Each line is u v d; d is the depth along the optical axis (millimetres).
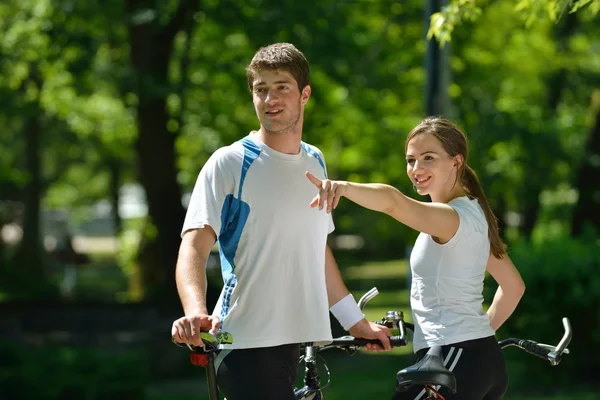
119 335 45312
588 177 44188
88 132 69875
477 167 51562
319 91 47812
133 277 59406
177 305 49531
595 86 61656
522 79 59188
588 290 32656
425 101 26766
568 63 60156
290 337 10594
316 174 10820
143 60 47500
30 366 31516
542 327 33219
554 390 32781
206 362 9812
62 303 52750
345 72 46688
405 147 11453
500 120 52062
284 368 10617
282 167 10602
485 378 10812
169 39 46031
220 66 47625
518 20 51438
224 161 10516
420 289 11039
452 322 10836
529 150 51938
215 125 51688
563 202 65000
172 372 42188
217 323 9367
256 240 10516
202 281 10039
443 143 11180
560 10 17250
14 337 45500
